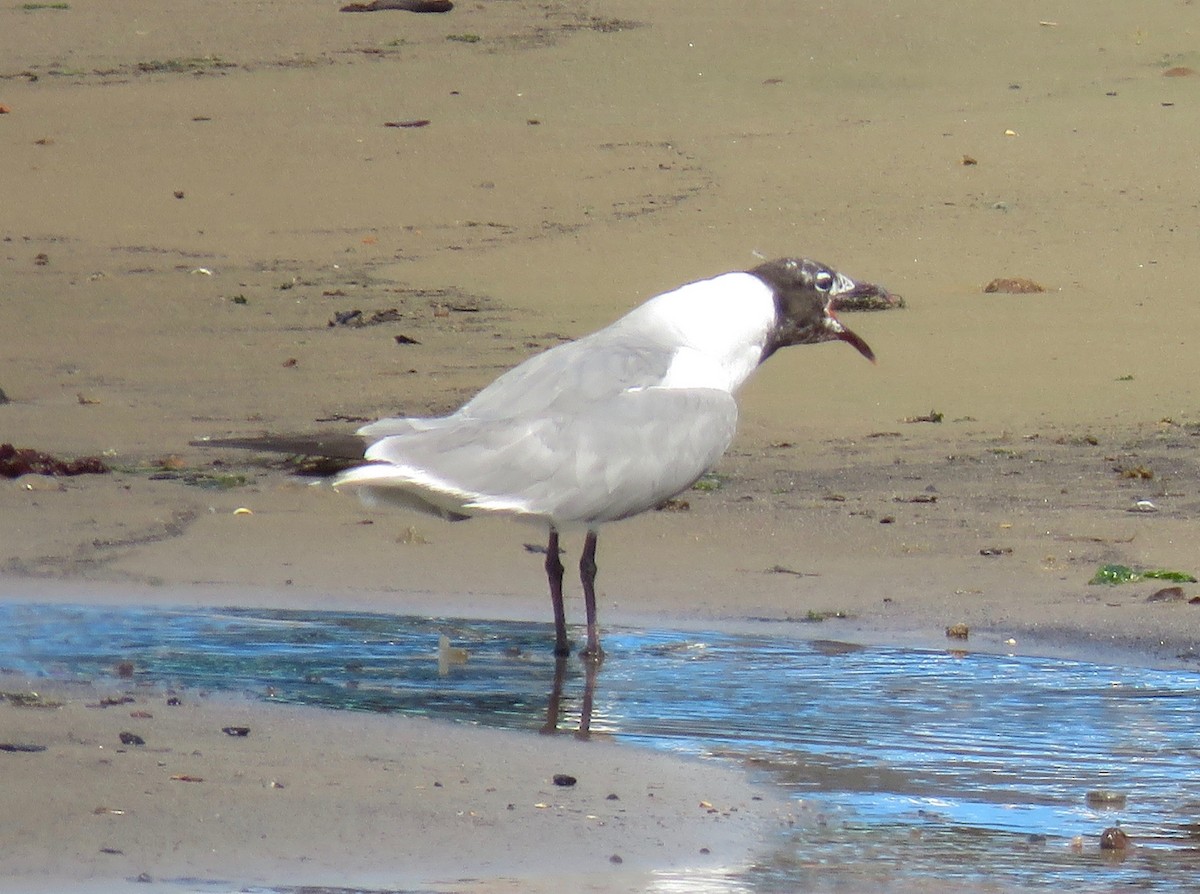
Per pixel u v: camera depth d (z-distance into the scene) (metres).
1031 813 7.83
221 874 6.70
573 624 11.47
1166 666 10.42
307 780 7.93
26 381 19.45
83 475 15.39
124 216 28.22
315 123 33.50
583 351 11.16
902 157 29.97
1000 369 19.38
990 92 33.94
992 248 25.19
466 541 13.49
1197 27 37.66
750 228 26.69
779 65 36.22
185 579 12.38
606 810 7.70
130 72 37.44
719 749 8.80
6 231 27.22
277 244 26.69
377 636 11.05
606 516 10.77
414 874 6.79
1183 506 14.08
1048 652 10.73
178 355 20.70
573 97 34.75
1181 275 23.62
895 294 22.94
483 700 9.66
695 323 11.69
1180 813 7.87
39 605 11.65
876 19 38.84
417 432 10.66
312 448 10.73
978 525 13.64
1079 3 39.56
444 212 28.20
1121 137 30.55
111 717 8.92
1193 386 18.53
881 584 12.21
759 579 12.41
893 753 8.73
